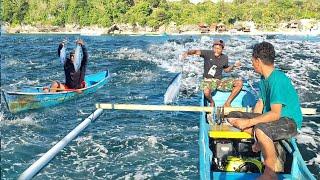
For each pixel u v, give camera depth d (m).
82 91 16.44
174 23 125.88
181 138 11.09
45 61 28.64
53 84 16.09
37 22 136.12
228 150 7.35
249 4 133.62
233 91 10.77
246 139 7.37
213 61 11.42
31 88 16.06
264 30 123.25
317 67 24.36
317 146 10.03
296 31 120.50
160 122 12.70
